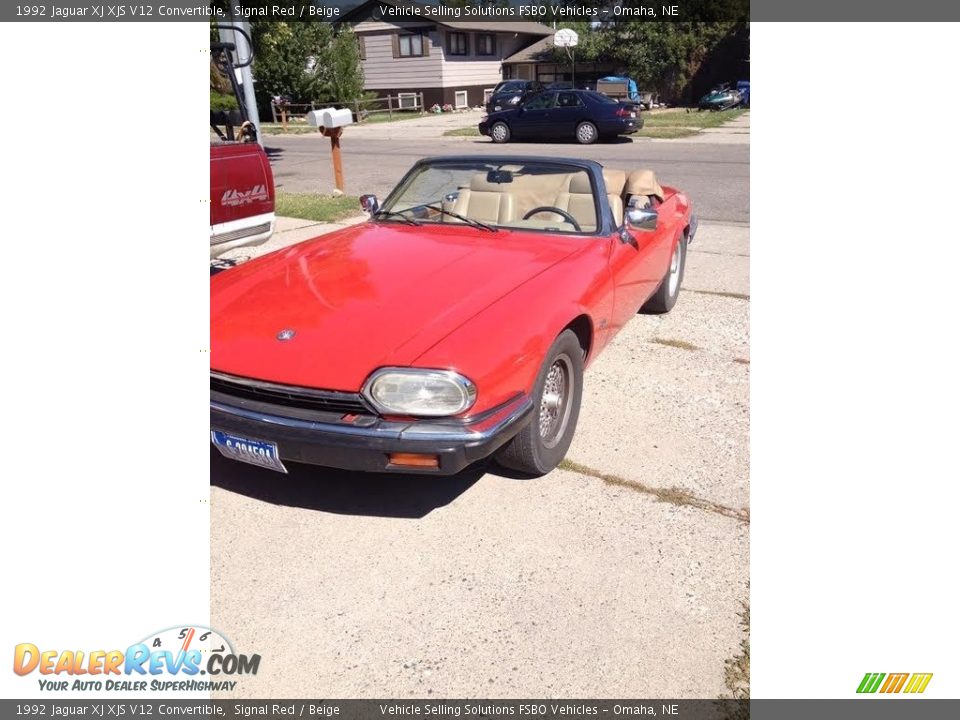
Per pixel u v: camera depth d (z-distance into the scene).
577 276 3.39
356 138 20.66
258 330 2.90
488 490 3.16
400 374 2.61
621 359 4.54
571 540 2.83
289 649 2.34
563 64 35.03
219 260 6.69
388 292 3.13
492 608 2.50
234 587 2.59
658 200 4.95
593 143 17.80
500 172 4.18
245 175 5.07
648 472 3.28
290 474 3.28
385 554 2.77
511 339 2.83
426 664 2.28
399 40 31.59
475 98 34.41
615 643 2.35
